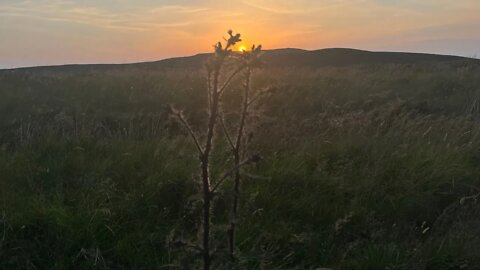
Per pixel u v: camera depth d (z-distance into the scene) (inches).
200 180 90.4
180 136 259.1
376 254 154.3
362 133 277.6
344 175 216.2
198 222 165.9
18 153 241.1
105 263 154.6
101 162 229.0
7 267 150.9
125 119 353.7
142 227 173.9
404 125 291.6
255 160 93.6
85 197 190.2
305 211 190.2
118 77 593.6
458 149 250.7
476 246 159.8
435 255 155.1
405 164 225.6
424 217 193.3
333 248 165.2
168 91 475.5
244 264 141.1
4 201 179.3
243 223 170.1
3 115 375.2
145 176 212.7
